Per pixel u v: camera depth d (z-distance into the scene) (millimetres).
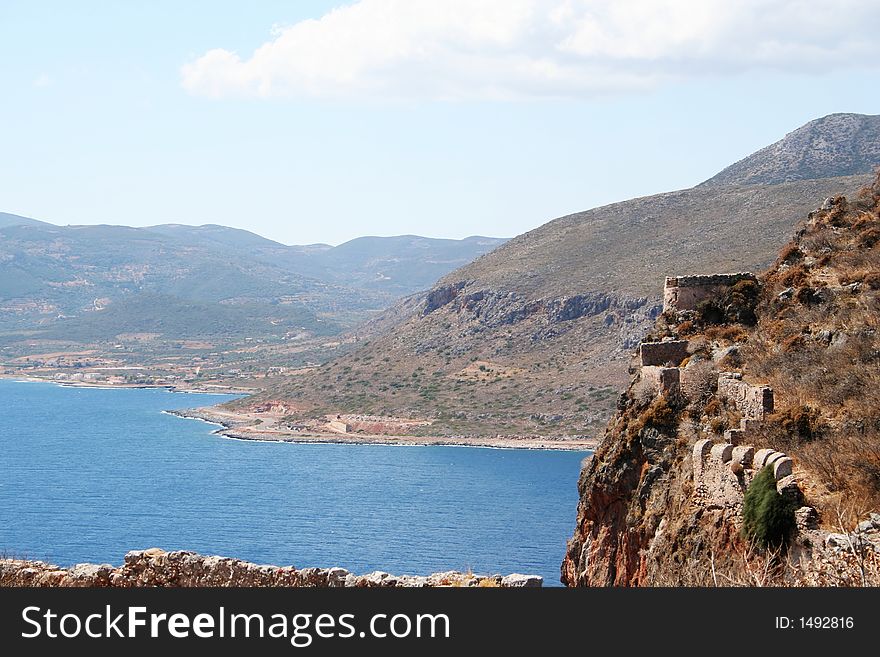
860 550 23078
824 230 44000
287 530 145625
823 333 36312
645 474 35844
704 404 36094
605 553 37188
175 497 175500
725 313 41125
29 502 170375
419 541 137000
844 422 30562
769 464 27719
